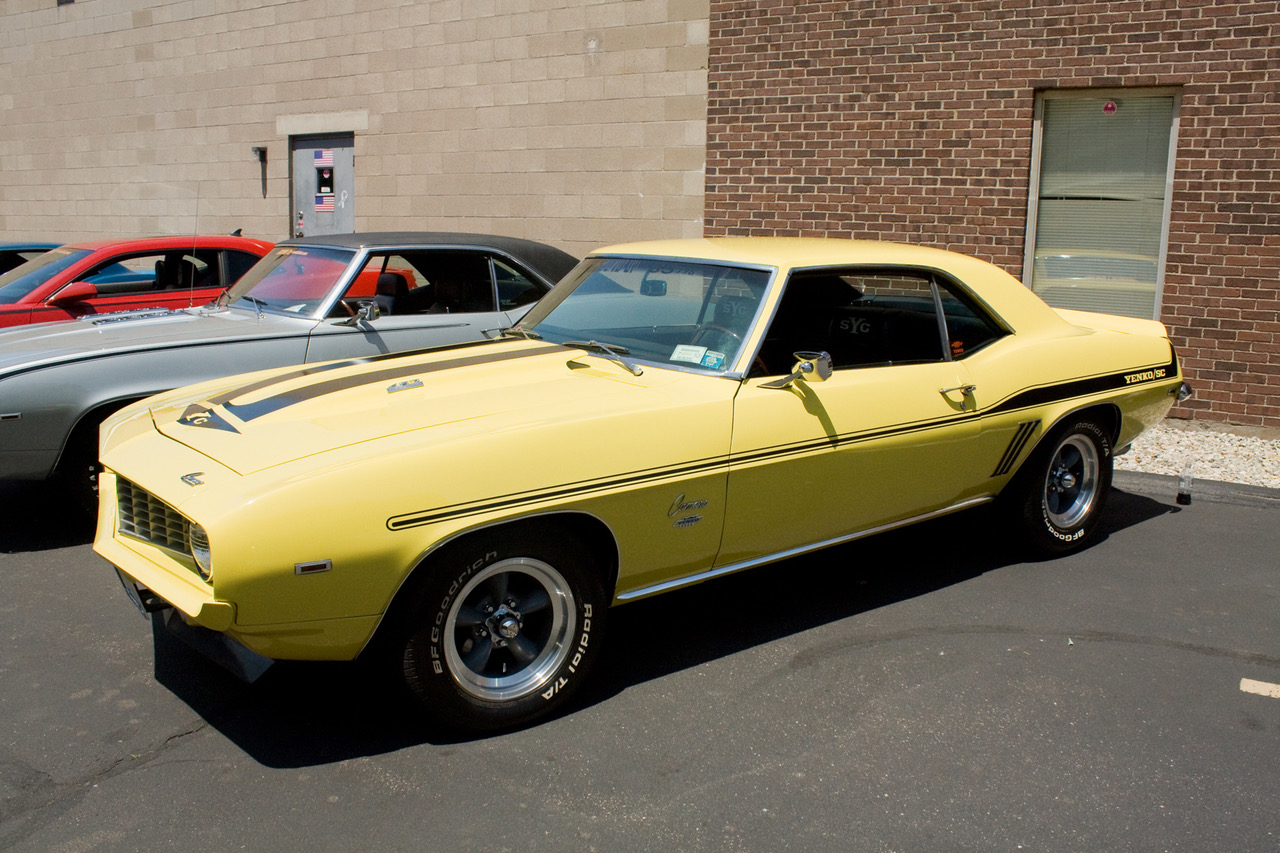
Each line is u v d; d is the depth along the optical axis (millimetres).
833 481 4148
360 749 3357
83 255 8133
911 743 3430
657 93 10102
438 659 3262
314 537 2994
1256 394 7887
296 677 3879
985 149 8516
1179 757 3361
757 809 3043
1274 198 7594
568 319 4688
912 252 4770
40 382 5094
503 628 3422
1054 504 5246
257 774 3207
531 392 3783
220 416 3705
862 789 3152
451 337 6441
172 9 14094
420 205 12117
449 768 3250
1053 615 4523
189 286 8492
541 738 3439
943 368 4566
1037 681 3891
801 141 9312
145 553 3350
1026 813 3035
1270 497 6203
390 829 2932
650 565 3748
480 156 11492
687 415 3723
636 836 2908
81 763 3266
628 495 3549
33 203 16719
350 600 3084
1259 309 7777
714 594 4746
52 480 6582
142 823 2951
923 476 4488
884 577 4973
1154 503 6316
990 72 8398
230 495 3027
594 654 3637
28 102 16391
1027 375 4805
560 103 10781
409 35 11836
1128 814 3037
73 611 4488
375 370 4156
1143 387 5367
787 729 3514
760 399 3916
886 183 8969
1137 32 7855
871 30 8828
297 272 6438
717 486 3791
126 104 14977
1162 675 3955
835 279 4340
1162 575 5031
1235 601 4711
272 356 5742
